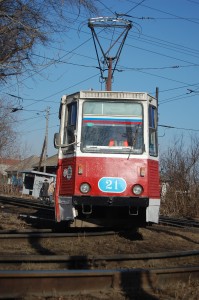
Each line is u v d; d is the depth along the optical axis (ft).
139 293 21.52
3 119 159.02
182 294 21.57
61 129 37.91
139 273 22.57
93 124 36.17
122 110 36.42
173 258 29.50
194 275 24.36
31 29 40.04
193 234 44.50
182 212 88.63
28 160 245.45
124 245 35.19
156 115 38.06
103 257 26.78
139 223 38.96
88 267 25.85
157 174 37.22
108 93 36.52
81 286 21.33
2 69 42.16
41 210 63.82
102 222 38.24
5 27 40.06
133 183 35.19
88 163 35.32
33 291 20.45
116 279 21.90
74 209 35.35
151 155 36.37
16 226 44.55
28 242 34.04
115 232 39.24
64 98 38.42
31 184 136.56
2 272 20.34
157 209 36.60
